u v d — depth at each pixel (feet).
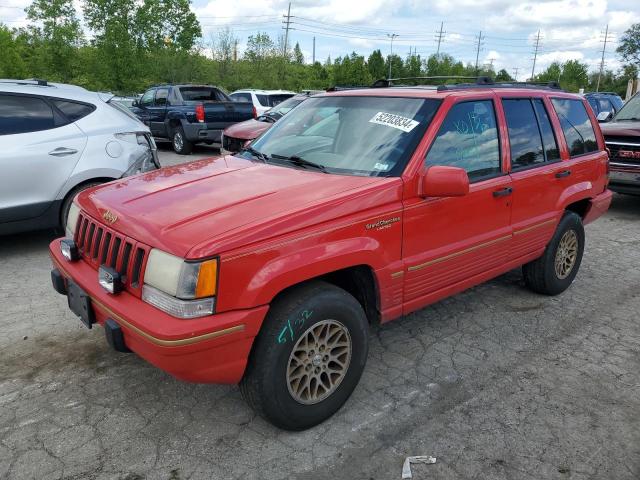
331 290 9.76
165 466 9.08
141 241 8.95
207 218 9.08
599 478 9.03
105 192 11.30
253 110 49.62
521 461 9.39
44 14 123.24
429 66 257.75
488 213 12.94
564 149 15.66
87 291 9.80
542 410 10.85
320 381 9.93
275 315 9.12
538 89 15.52
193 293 8.20
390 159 11.25
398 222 10.73
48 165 18.92
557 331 14.40
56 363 12.16
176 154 49.11
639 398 11.36
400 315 11.53
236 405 10.80
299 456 9.39
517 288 17.43
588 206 17.17
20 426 10.00
